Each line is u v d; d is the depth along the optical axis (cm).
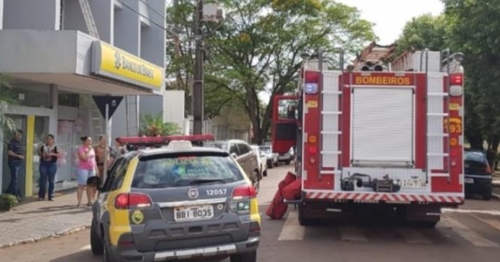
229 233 716
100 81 1692
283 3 4572
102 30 2097
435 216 1080
